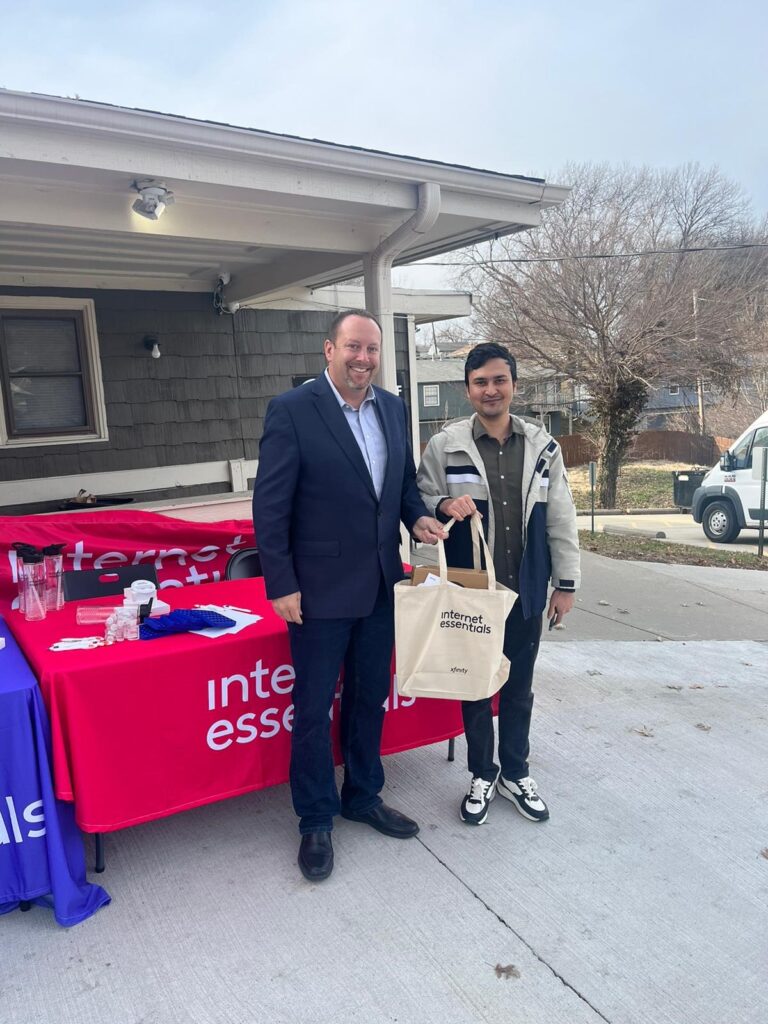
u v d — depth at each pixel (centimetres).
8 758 198
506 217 473
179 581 355
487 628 221
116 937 202
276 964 192
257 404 688
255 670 242
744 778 295
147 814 226
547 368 1817
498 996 182
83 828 211
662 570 769
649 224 1922
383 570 235
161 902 217
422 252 559
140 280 610
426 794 281
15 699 197
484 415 241
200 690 232
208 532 359
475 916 211
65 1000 180
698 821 262
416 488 255
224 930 205
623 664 441
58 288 570
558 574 253
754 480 986
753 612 603
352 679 248
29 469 567
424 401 3097
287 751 255
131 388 612
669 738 331
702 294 1733
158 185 349
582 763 306
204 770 237
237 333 669
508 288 1819
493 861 238
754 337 1741
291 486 222
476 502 245
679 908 215
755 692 396
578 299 1689
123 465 612
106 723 214
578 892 222
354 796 255
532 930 205
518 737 264
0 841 202
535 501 242
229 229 421
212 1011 177
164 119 321
